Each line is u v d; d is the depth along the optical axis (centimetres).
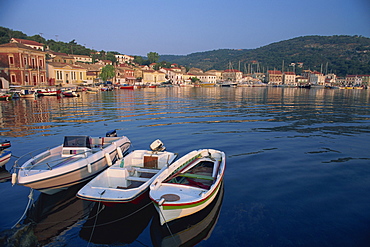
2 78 5488
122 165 1116
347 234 768
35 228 812
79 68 8506
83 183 1123
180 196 826
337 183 1098
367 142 1752
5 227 804
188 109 3619
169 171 1013
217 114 3106
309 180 1125
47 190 986
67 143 1181
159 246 732
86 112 3231
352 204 930
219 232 780
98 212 906
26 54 6194
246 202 941
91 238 770
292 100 5309
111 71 9456
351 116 2984
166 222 806
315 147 1623
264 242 735
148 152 1237
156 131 2102
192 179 1070
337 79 18638
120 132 2061
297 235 763
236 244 729
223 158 1162
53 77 7519
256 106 4072
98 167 1166
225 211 885
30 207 929
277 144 1692
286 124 2433
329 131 2117
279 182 1105
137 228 820
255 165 1303
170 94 6931
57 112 3222
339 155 1463
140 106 3972
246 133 2028
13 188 1072
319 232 776
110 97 5716
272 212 878
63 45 14875
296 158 1408
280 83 16825
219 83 14238
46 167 1042
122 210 922
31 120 2605
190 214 829
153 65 15038
